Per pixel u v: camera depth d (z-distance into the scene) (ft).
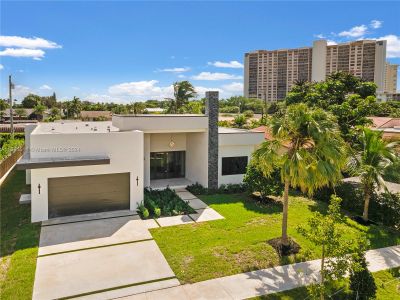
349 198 58.59
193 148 77.41
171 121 67.51
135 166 56.34
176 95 144.46
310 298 31.81
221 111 321.52
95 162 50.29
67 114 294.46
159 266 37.29
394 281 35.55
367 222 52.70
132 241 43.75
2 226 48.47
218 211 56.70
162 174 81.15
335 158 38.37
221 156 72.59
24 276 34.50
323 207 59.57
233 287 33.53
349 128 75.72
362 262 31.17
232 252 40.86
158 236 45.50
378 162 51.11
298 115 39.24
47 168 50.47
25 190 68.64
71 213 53.26
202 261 38.52
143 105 208.85
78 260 38.29
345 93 91.40
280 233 46.80
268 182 59.98
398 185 74.54
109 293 31.99
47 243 42.60
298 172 38.24
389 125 110.42
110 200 55.72
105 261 38.22
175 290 32.81
